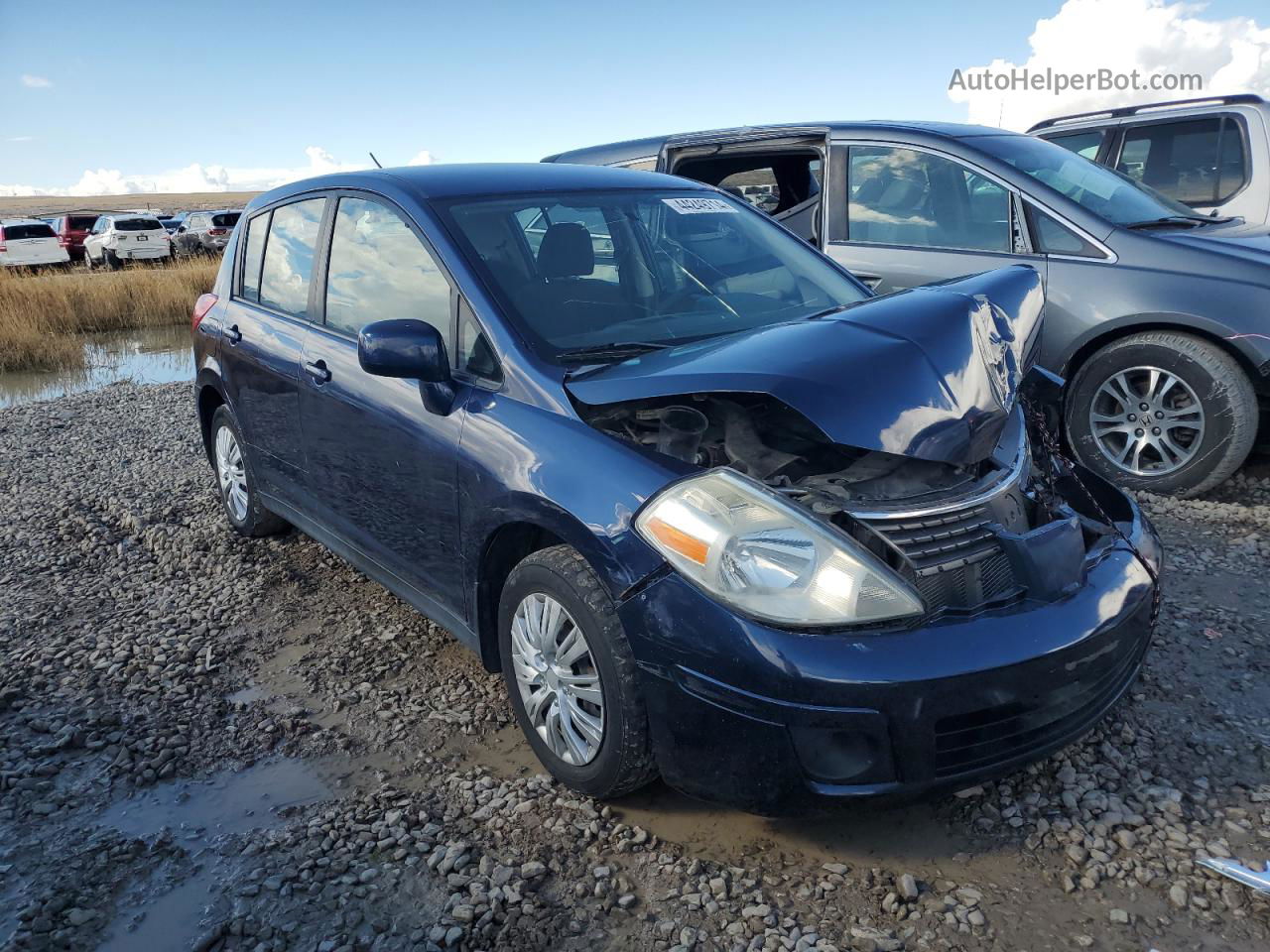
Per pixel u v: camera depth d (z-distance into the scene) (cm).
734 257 385
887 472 269
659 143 713
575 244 347
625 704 257
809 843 264
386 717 336
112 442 776
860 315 274
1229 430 492
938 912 237
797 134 639
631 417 287
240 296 475
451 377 320
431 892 247
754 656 232
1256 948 222
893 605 233
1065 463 333
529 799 283
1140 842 259
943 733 234
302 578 462
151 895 249
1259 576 419
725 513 243
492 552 305
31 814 286
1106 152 780
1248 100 713
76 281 1903
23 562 497
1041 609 247
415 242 349
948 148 577
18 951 230
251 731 329
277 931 235
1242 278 481
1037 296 325
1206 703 324
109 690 359
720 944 227
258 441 455
